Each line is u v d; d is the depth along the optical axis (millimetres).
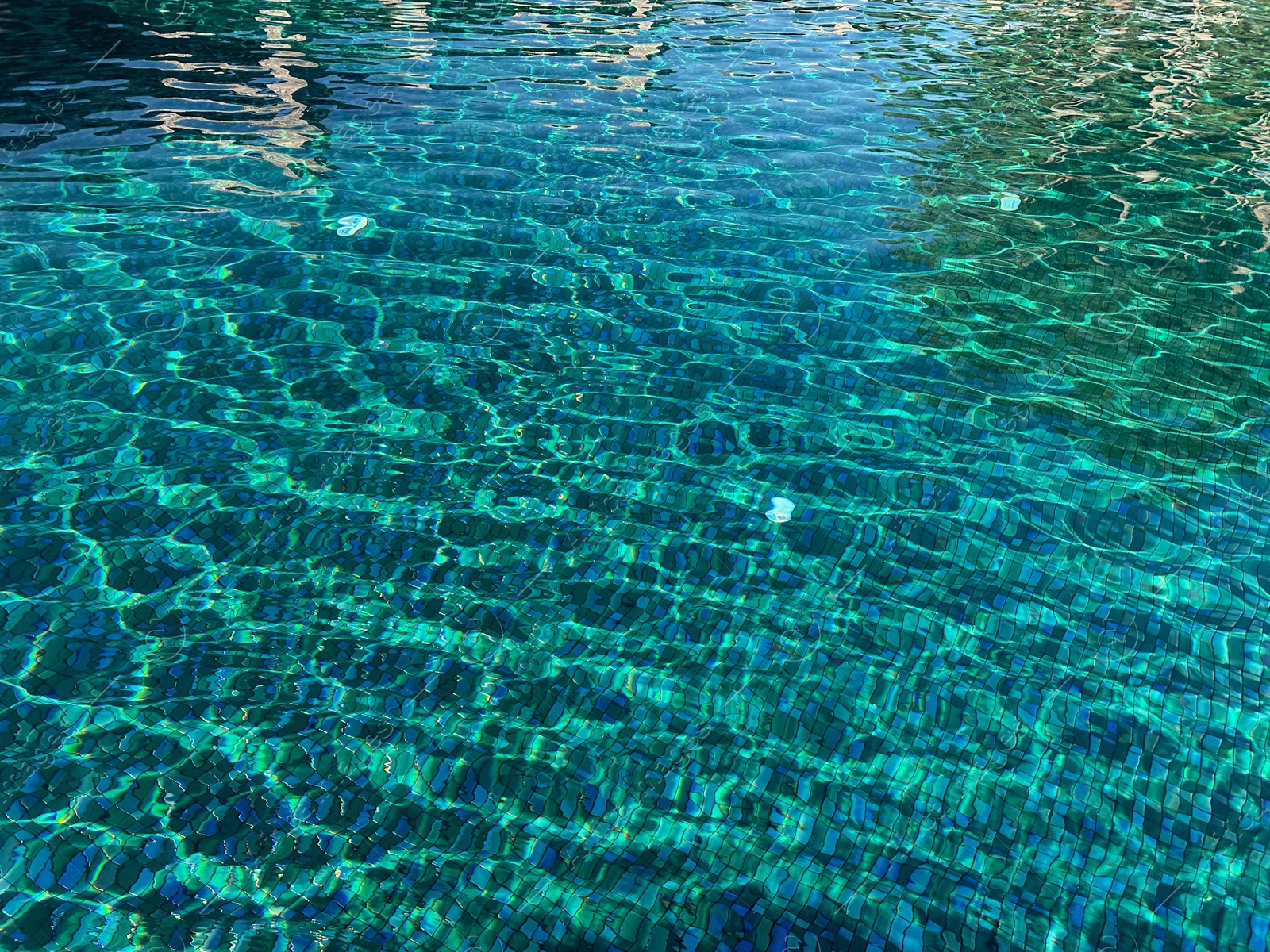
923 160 6414
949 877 2363
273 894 2219
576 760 2598
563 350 4305
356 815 2410
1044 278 5020
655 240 5238
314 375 4020
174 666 2762
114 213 5051
